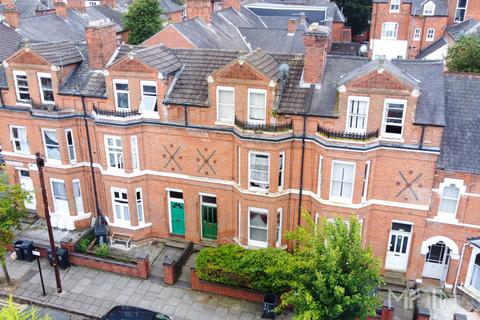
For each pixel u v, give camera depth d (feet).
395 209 81.00
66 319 74.54
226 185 88.43
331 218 82.02
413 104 73.46
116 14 220.43
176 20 247.09
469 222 77.61
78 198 99.45
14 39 119.03
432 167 76.13
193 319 76.74
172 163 89.81
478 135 77.66
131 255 92.07
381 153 78.07
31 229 100.12
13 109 95.09
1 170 112.47
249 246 89.71
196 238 95.35
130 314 71.00
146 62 83.05
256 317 77.05
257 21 202.39
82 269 89.40
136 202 93.45
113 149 89.76
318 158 80.59
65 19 172.45
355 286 56.85
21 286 84.48
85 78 92.84
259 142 79.82
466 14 193.77
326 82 82.69
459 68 131.75
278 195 84.02
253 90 79.77
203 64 89.30
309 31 79.36
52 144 95.25
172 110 85.30
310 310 55.62
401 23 188.44
